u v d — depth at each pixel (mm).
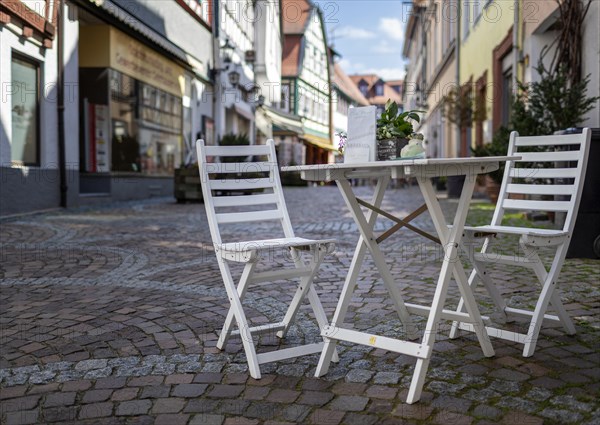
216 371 2938
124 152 15094
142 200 15734
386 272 3189
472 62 18344
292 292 4574
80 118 13906
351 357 3107
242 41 27578
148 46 16266
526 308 3979
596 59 8422
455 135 22625
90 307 4223
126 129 15188
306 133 41000
